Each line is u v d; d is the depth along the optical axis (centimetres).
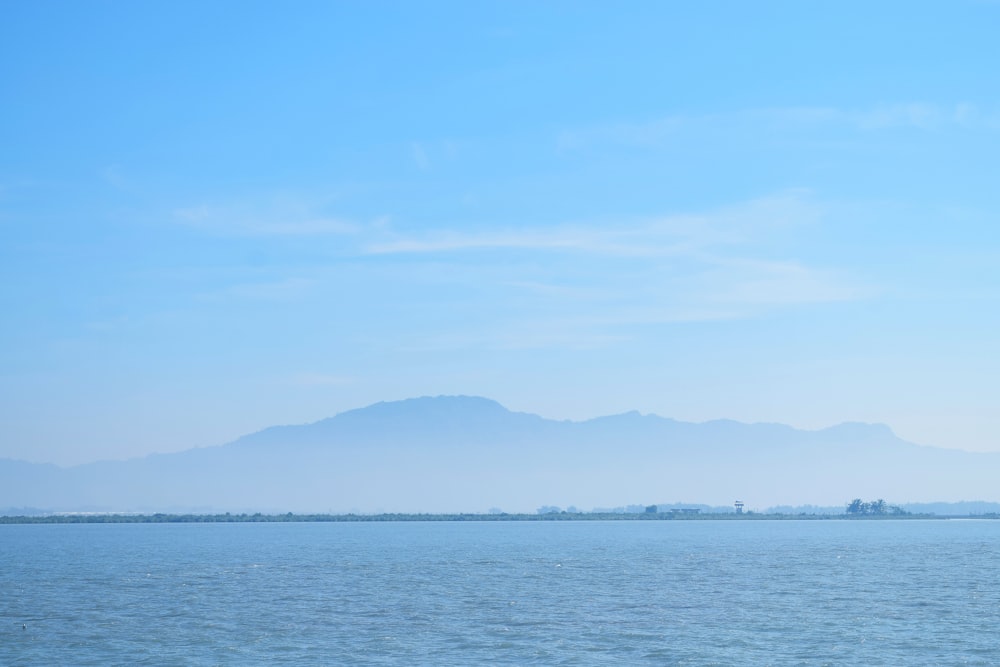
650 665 6494
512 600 10125
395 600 10150
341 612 9131
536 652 6956
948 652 6919
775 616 8731
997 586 11525
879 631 7825
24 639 7600
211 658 6788
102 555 18775
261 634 7775
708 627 8069
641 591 11038
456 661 6644
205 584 12056
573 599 10206
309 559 17250
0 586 11844
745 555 18412
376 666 6481
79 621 8562
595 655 6844
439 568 14900
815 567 14912
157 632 7906
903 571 14000
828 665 6475
